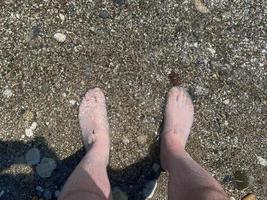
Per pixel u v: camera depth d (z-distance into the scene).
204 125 1.98
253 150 2.00
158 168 1.94
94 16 1.93
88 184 1.65
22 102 1.89
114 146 1.93
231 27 1.99
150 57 1.95
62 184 1.89
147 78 1.95
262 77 2.00
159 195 1.94
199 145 1.97
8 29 1.89
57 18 1.91
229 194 1.99
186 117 1.94
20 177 1.87
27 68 1.89
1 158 1.87
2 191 1.86
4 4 1.89
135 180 1.93
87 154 1.81
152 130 1.95
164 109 1.96
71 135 1.91
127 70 1.94
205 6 1.98
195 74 1.97
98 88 1.92
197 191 1.49
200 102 1.98
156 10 1.96
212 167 1.98
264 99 2.00
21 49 1.89
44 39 1.91
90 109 1.90
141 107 1.95
